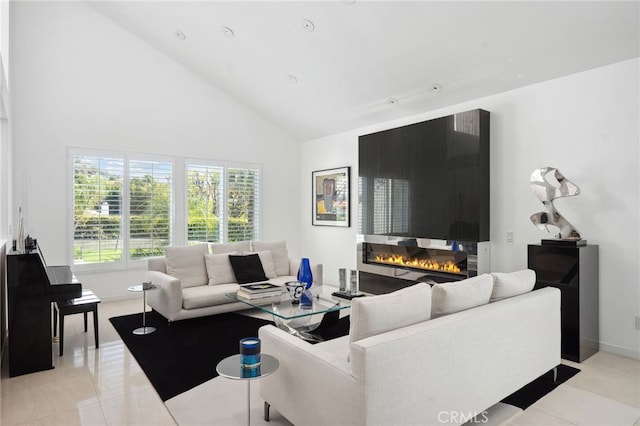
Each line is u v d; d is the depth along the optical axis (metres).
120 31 5.28
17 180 4.57
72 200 4.93
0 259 3.29
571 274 3.19
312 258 6.74
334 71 4.64
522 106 3.90
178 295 3.96
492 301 2.47
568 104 3.56
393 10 3.43
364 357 1.61
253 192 6.51
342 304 3.36
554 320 2.72
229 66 5.36
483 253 4.08
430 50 3.78
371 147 5.29
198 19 4.55
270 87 5.55
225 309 4.26
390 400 1.70
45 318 3.01
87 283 5.05
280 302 3.49
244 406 2.44
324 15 3.78
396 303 1.92
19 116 4.59
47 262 4.78
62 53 4.87
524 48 3.42
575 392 2.63
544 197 3.47
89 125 5.05
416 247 4.76
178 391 2.64
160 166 5.59
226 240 6.21
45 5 4.77
